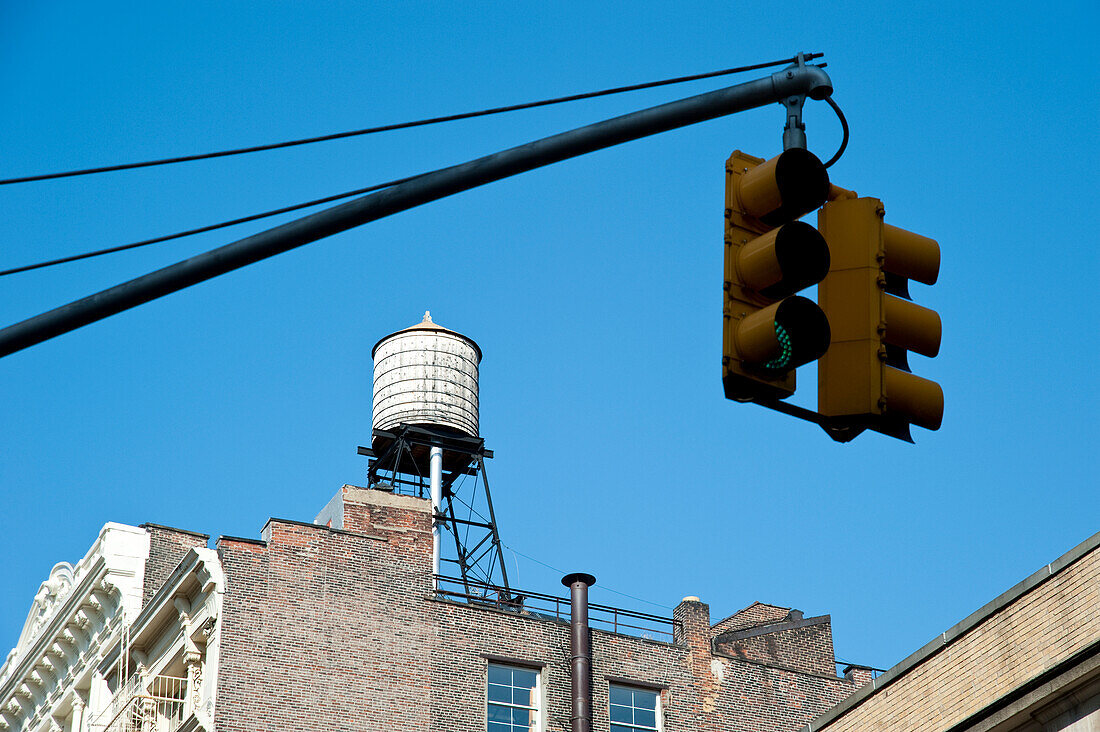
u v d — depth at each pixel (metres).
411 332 51.97
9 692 49.41
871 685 24.36
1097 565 20.95
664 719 41.31
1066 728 20.78
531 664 40.28
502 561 48.50
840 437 11.12
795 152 10.76
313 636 38.06
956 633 23.00
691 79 11.31
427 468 52.28
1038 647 21.56
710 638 43.28
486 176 10.31
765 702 42.91
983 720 21.95
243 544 38.50
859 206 11.33
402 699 38.25
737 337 10.66
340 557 39.38
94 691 43.72
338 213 10.38
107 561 43.53
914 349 11.28
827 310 11.17
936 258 11.43
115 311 10.34
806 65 10.93
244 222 11.41
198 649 38.44
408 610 39.50
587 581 42.00
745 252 10.79
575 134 10.33
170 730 38.41
